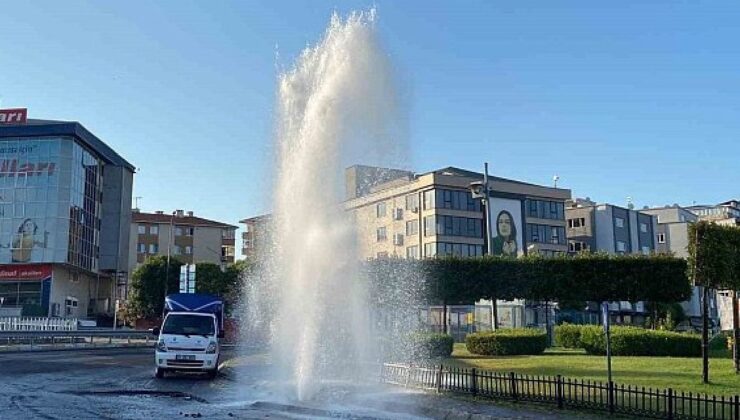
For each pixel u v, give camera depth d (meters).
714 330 42.81
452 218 84.12
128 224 84.25
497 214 88.88
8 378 19.67
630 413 11.86
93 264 77.62
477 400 14.06
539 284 37.97
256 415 13.03
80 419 11.95
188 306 30.06
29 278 68.81
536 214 92.75
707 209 131.12
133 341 45.25
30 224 69.31
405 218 86.69
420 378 16.27
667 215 120.38
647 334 25.20
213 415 12.93
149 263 79.38
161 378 20.70
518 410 12.73
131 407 13.92
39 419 11.79
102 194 81.19
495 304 38.50
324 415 13.10
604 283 37.66
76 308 75.31
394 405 13.80
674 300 38.12
